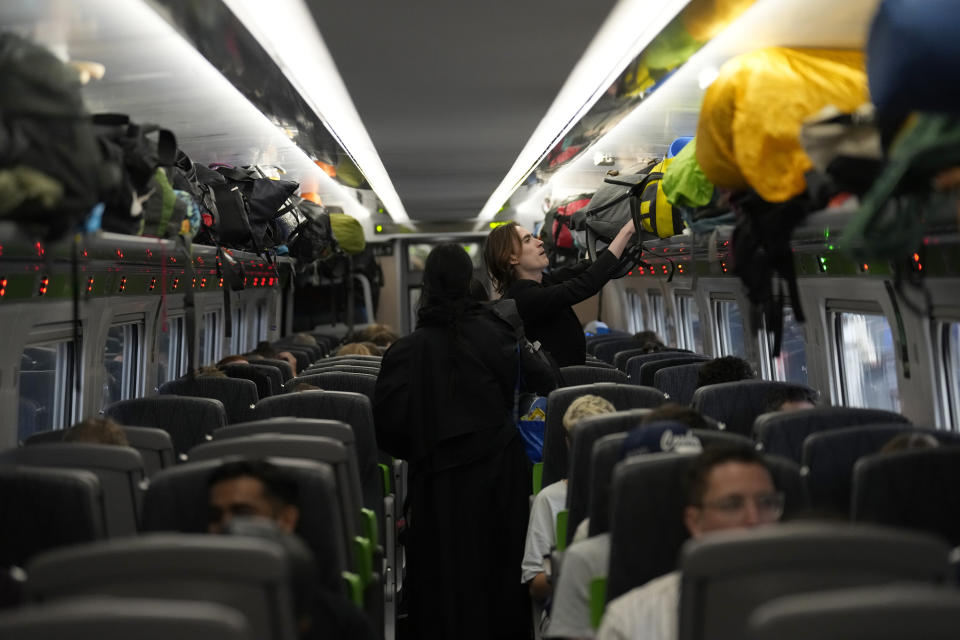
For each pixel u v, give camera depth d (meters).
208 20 3.88
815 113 3.50
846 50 4.10
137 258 6.47
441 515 5.43
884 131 2.79
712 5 3.73
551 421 5.12
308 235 9.16
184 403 5.73
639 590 2.86
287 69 4.89
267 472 2.96
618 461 3.55
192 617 1.70
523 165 8.98
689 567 2.02
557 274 7.07
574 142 7.19
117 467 3.75
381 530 5.37
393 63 4.80
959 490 3.19
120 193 3.83
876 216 2.71
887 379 6.05
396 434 5.53
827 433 3.92
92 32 4.07
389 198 11.91
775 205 3.64
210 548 2.06
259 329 13.87
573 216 8.10
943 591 1.62
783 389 5.13
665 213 6.04
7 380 5.39
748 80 3.61
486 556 5.44
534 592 4.66
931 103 2.37
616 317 14.45
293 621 2.12
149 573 2.06
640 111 6.06
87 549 2.06
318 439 3.79
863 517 3.17
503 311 5.73
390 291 16.52
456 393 5.48
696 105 5.86
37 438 4.81
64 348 6.45
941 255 4.68
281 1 3.74
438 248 5.66
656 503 3.12
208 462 3.31
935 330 5.29
